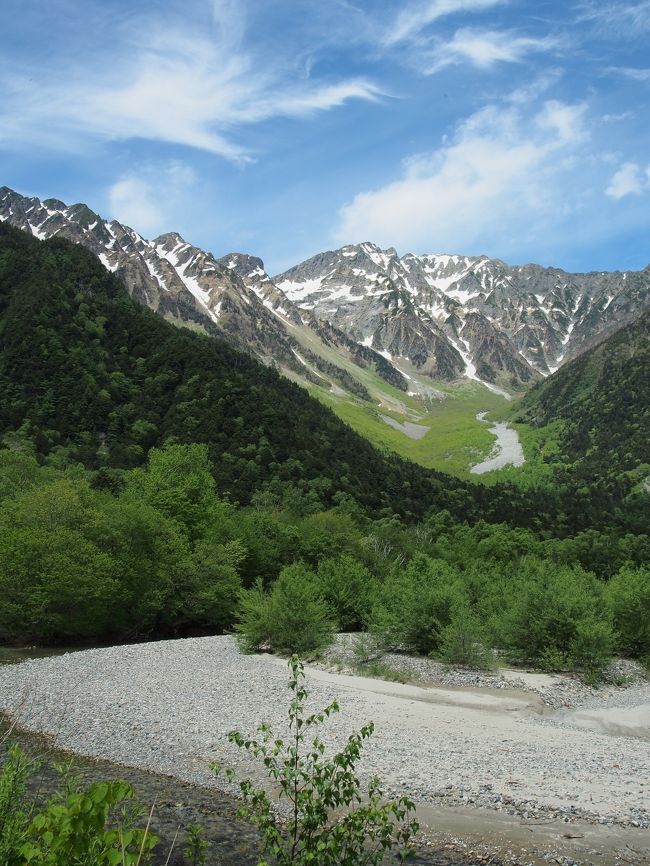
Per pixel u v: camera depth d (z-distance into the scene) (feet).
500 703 90.74
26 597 141.38
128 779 57.98
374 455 593.01
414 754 65.05
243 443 463.01
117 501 188.96
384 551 295.28
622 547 388.16
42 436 443.73
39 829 19.70
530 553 360.48
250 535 226.99
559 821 49.16
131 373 564.71
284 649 126.62
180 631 188.14
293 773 25.36
